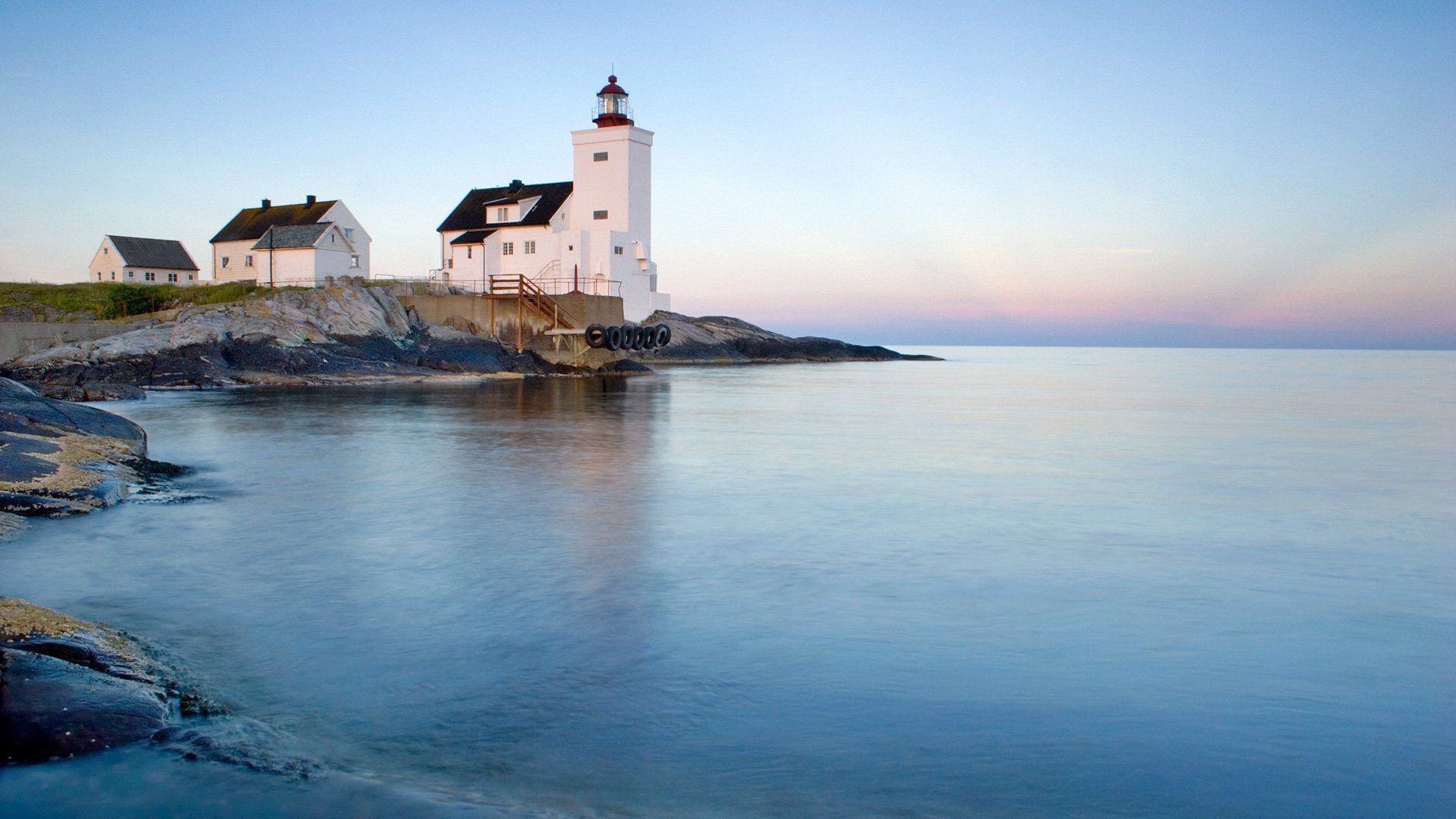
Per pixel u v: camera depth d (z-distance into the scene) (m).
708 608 10.45
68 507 14.67
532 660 8.74
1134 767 6.70
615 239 68.00
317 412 33.38
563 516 15.52
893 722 7.41
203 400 37.72
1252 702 7.88
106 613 10.00
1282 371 100.06
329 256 70.25
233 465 20.77
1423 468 22.80
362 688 8.03
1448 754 6.95
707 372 71.25
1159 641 9.47
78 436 19.36
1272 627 9.98
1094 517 16.09
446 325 60.31
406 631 9.54
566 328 60.03
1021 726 7.36
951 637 9.52
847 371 81.38
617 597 10.87
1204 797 6.30
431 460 21.75
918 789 6.36
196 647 9.01
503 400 39.28
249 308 49.88
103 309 56.44
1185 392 56.28
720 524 15.09
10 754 6.47
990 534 14.63
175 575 11.56
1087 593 11.26
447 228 73.25
